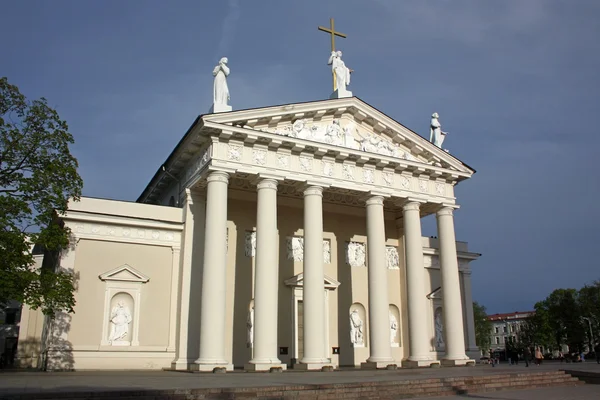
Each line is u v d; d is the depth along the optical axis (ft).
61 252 96.63
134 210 103.24
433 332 130.21
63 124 87.25
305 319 95.61
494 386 71.56
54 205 85.25
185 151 102.12
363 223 126.11
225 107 97.66
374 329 101.60
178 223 104.68
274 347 90.63
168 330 100.63
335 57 115.14
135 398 50.08
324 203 122.83
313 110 104.68
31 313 132.36
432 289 133.69
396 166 111.65
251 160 97.55
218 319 88.48
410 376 76.18
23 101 84.23
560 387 75.77
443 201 117.80
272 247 94.73
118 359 95.55
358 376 76.59
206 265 90.33
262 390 56.39
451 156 119.65
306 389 59.06
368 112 111.75
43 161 84.79
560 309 293.02
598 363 170.50
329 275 118.62
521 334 331.98
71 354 92.99
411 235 111.75
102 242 100.01
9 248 78.64
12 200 78.13
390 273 126.31
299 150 101.86
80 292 96.32
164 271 103.19
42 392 48.44
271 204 96.99
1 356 148.77
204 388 54.08
